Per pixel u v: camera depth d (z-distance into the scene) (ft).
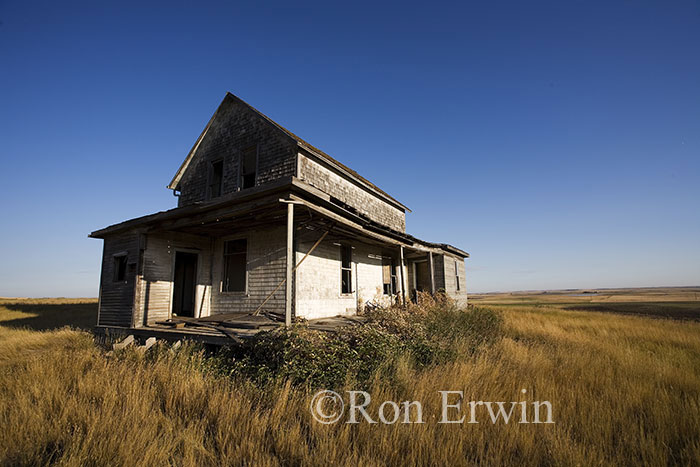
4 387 18.85
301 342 20.07
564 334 39.60
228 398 16.11
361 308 44.98
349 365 19.07
